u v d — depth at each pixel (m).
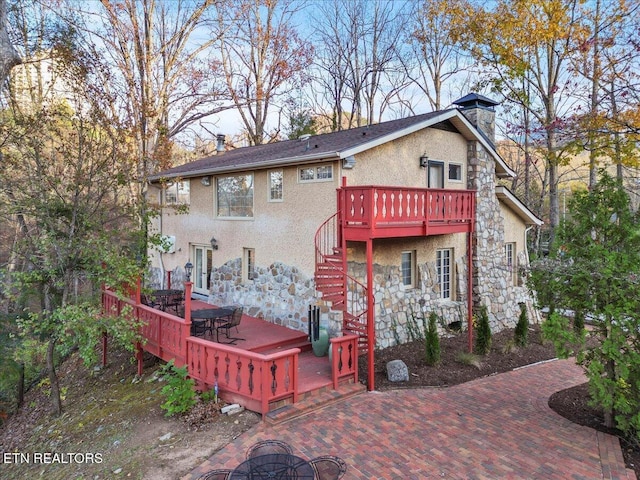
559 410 7.62
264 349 9.78
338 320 10.23
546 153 18.11
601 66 16.17
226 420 7.06
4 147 10.51
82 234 10.05
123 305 10.84
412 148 11.70
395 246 11.55
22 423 10.67
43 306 13.28
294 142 14.90
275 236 11.93
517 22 18.47
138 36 20.86
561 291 6.93
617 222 6.78
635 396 6.31
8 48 8.14
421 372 9.52
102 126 11.65
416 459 5.90
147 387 9.48
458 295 13.21
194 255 15.84
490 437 6.56
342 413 7.37
